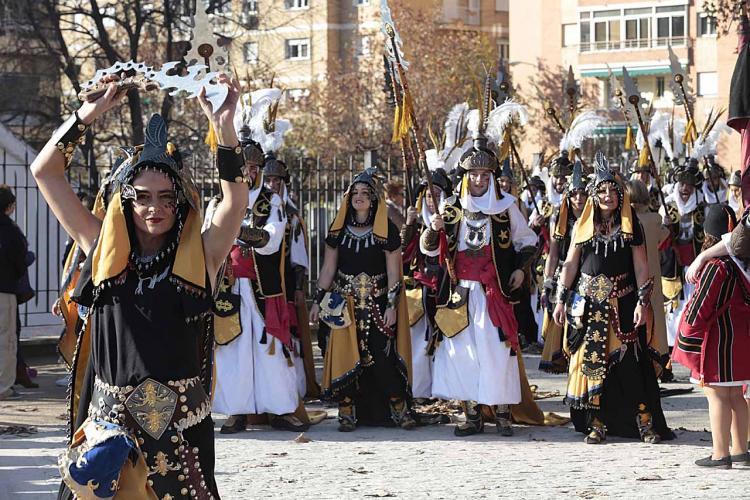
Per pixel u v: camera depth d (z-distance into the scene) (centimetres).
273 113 1093
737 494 768
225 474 840
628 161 1916
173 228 490
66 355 1118
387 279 1034
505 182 1230
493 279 994
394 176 1931
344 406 1033
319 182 1847
